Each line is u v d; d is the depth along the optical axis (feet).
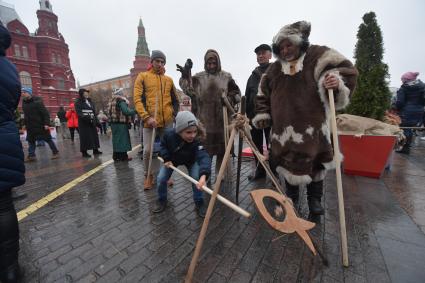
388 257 5.83
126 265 5.91
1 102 4.91
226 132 10.43
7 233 5.26
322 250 6.22
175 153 8.82
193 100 12.62
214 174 13.70
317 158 7.38
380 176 11.75
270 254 6.16
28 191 11.79
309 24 6.93
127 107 17.88
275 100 7.57
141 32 226.38
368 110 12.66
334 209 8.52
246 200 9.77
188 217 8.45
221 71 12.10
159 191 8.99
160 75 11.87
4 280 5.31
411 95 18.38
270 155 8.37
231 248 6.48
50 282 5.42
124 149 18.49
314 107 6.89
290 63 7.22
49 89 136.36
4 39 5.08
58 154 23.72
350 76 6.48
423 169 13.58
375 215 7.95
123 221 8.25
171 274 5.55
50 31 141.49
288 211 5.38
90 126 21.43
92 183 12.84
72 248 6.70
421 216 7.79
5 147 5.00
